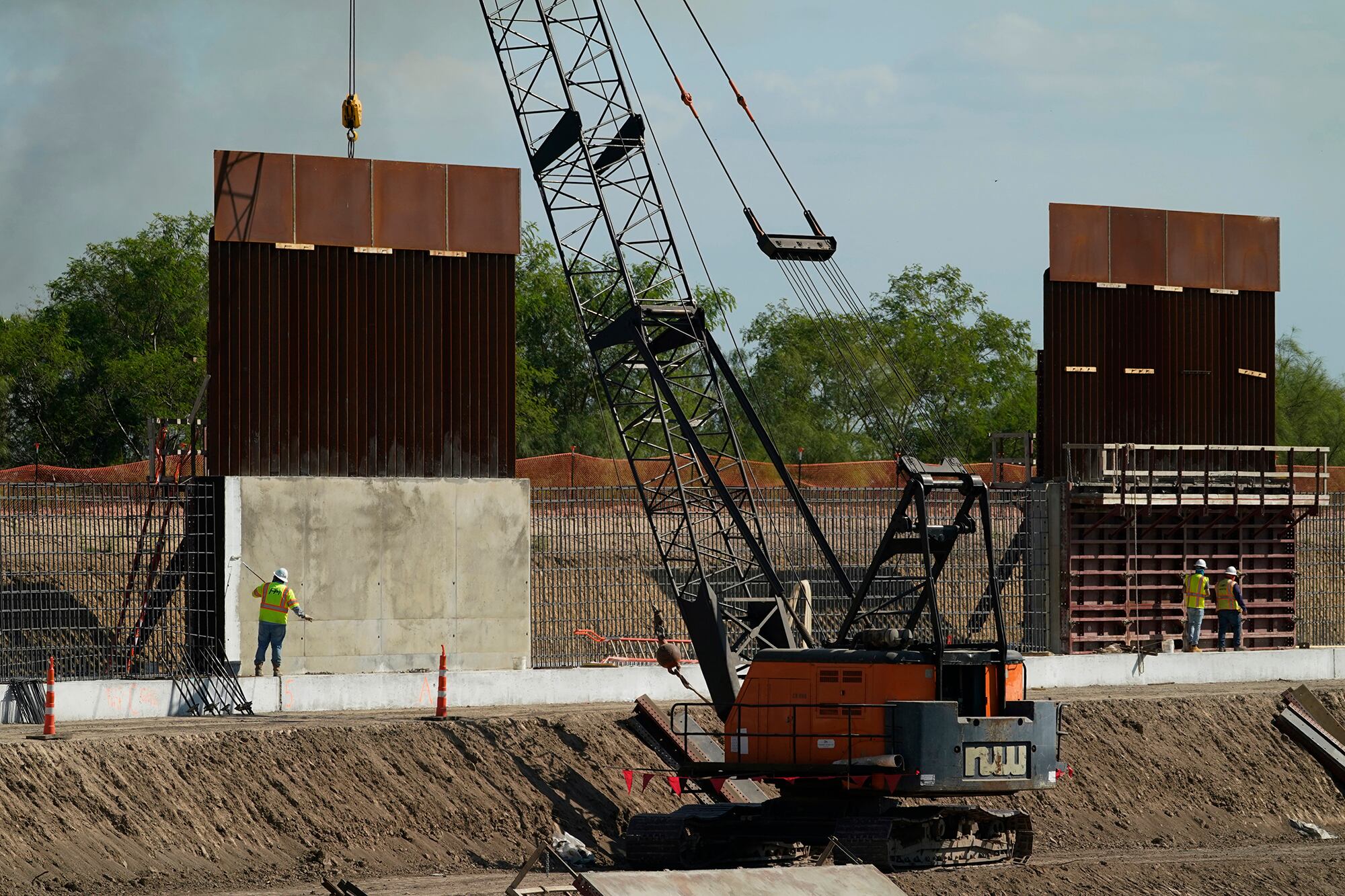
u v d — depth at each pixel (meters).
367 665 117.44
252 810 89.25
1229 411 155.25
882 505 156.38
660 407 114.31
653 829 89.50
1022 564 147.62
